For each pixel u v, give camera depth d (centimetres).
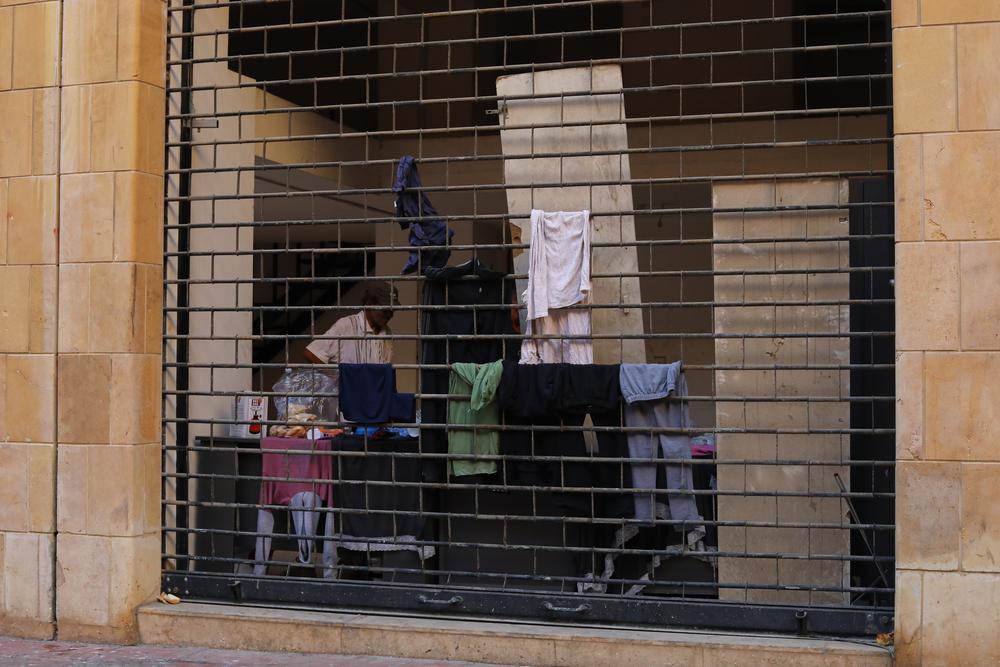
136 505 679
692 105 1111
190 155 747
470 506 693
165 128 712
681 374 633
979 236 548
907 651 550
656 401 638
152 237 695
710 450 679
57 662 631
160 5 704
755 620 602
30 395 695
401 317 1300
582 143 671
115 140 684
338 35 1125
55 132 696
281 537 689
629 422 643
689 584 612
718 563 652
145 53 690
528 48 1142
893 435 620
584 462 646
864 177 633
